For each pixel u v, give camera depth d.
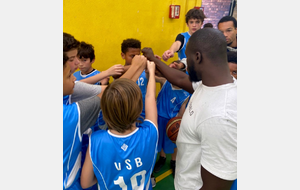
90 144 0.78
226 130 0.64
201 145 0.73
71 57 0.85
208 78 0.75
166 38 2.36
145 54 1.22
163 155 1.98
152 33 2.24
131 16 2.05
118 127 0.77
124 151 0.79
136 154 0.81
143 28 2.16
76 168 0.86
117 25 2.01
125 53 1.73
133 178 0.85
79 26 1.83
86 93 1.04
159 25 2.25
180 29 2.43
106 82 1.71
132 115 0.76
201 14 1.96
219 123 0.65
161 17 2.23
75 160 0.84
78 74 1.77
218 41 0.72
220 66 0.73
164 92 1.76
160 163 1.99
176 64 1.53
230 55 1.10
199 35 0.77
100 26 1.93
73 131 0.76
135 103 0.75
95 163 0.78
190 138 0.80
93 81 1.24
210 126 0.67
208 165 0.70
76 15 1.78
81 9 1.79
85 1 1.78
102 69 2.10
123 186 0.85
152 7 2.13
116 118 0.75
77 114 0.75
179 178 0.93
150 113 0.94
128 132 0.82
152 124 0.89
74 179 0.86
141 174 0.86
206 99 0.73
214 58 0.73
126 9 2.00
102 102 0.76
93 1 1.82
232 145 0.65
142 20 2.12
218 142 0.65
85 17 1.83
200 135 0.73
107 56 2.07
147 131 0.85
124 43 1.72
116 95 0.73
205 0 2.27
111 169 0.80
